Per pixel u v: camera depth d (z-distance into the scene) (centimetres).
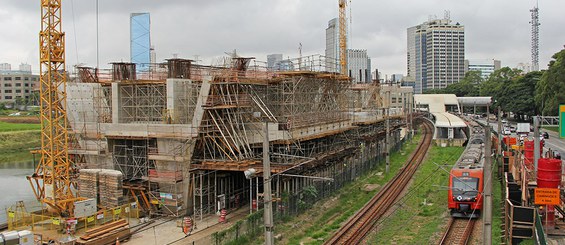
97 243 3669
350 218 4234
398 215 4244
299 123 5041
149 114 5428
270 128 4725
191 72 5362
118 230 3884
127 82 5309
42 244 3750
